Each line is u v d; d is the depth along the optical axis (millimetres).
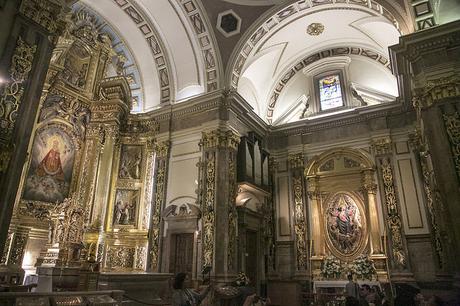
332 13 12531
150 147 13148
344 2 11367
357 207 12484
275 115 15578
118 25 13258
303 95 14961
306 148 14180
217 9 11859
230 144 11805
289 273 12953
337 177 13180
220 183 11133
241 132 12898
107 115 12445
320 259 12461
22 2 5637
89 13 12578
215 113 11945
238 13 11922
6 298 3309
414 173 11828
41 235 10133
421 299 7926
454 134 7273
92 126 12320
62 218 9352
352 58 14453
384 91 13453
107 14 12930
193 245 10906
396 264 11156
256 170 12711
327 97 14578
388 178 12109
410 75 9125
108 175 11984
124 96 12922
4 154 4973
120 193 12555
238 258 11117
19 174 5195
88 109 12438
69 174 11391
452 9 8375
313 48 14758
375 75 13820
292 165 14133
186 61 12992
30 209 10031
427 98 7883
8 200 4941
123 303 6859
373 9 10664
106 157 12047
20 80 5438
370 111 12938
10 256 9273
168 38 12922
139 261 11695
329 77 14789
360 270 11695
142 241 11969
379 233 11789
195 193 11539
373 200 12141
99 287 6922
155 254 11523
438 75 7812
